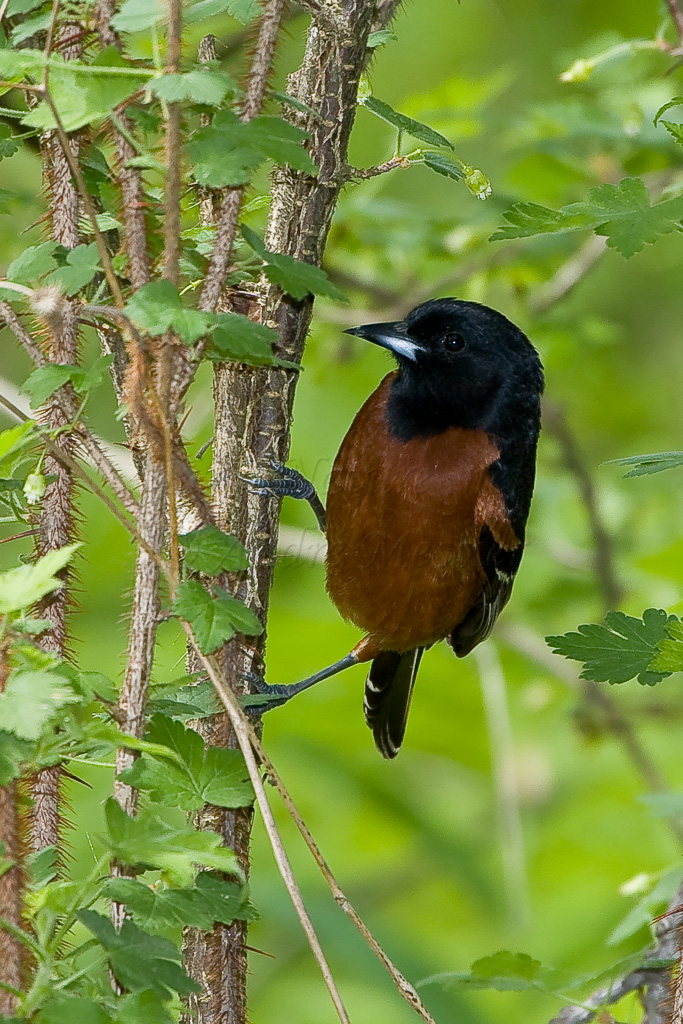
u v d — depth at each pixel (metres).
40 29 5.41
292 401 6.90
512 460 9.48
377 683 10.66
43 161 5.65
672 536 13.81
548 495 13.95
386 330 9.38
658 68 11.61
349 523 9.28
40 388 5.01
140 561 5.02
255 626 4.96
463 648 10.45
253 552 6.67
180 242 5.35
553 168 12.11
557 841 13.08
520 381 9.48
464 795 13.91
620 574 13.38
